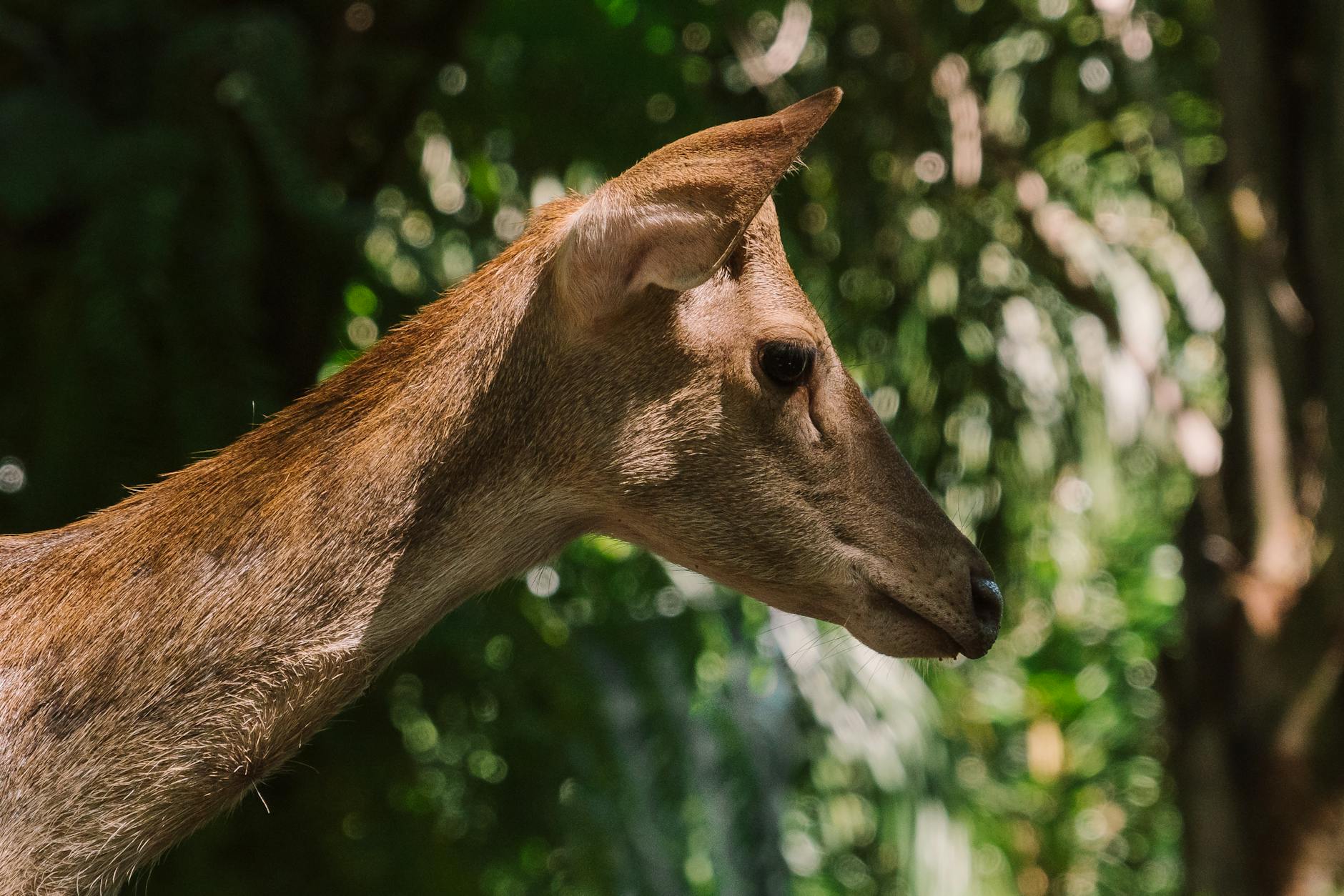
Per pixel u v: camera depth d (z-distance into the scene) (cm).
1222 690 698
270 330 731
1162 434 944
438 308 414
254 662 372
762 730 887
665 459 401
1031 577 1225
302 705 378
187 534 379
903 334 984
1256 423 716
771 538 410
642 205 371
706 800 860
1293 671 681
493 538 397
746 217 356
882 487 420
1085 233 870
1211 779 693
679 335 397
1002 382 977
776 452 406
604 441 398
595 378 397
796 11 941
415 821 850
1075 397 973
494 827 872
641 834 846
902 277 994
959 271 984
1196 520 731
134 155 663
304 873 804
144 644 369
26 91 699
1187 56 979
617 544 938
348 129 827
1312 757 675
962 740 1018
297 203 693
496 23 895
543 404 396
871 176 1002
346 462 385
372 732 826
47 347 664
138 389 649
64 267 673
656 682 876
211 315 661
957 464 984
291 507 380
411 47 826
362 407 393
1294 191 722
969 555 430
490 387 393
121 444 654
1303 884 670
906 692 895
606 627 890
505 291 400
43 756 362
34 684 366
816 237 1008
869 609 420
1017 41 988
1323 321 706
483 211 1023
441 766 871
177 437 657
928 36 945
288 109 718
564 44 900
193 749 369
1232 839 684
